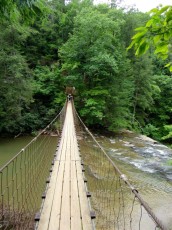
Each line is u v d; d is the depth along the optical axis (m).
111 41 17.84
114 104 17.48
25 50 20.36
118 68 17.09
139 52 1.33
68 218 2.88
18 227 3.77
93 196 6.60
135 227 5.32
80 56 17.33
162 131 22.03
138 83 20.30
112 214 5.74
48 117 17.98
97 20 16.92
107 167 9.34
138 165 10.10
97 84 17.55
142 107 21.42
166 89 23.52
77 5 23.05
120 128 18.25
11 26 13.27
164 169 9.73
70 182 4.16
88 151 11.47
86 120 17.23
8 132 16.64
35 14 2.52
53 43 22.00
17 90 14.38
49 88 18.64
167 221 5.78
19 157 10.55
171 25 1.20
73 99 17.67
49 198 3.47
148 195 7.15
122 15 19.91
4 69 13.77
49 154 10.65
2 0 2.28
